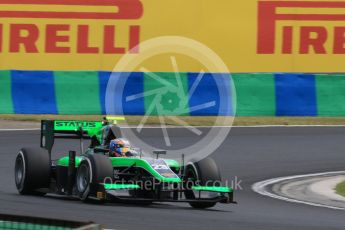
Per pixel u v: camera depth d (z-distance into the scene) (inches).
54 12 2893.7
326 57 2938.0
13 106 2817.4
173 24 2901.1
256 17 2920.8
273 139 2630.4
